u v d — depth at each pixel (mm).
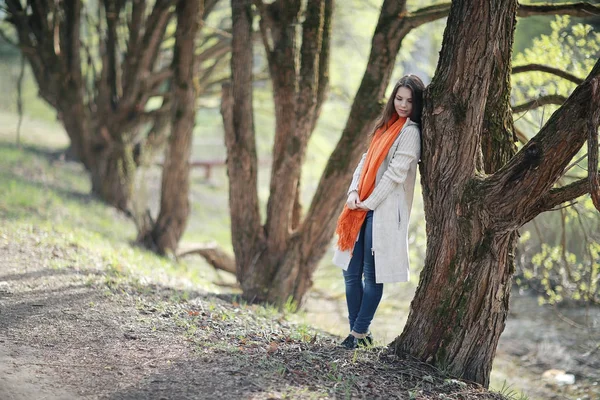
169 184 10391
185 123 10141
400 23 6406
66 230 8148
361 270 4367
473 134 3859
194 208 18328
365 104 6699
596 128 3322
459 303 3965
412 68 13797
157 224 10469
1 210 8617
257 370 3691
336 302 10500
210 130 29734
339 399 3379
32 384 3365
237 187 7508
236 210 7547
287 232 7473
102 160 13852
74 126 13781
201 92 14039
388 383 3730
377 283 4242
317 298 10414
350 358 4066
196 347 4066
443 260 4000
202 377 3547
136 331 4344
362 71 14953
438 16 6176
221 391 3355
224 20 14930
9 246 6586
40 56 13133
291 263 7379
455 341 3990
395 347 4246
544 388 7504
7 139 18969
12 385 3322
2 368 3518
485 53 3771
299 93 7105
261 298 7324
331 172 7008
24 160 15305
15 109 27188
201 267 11828
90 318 4555
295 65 7152
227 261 11172
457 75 3830
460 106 3852
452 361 4012
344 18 13984
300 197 7930
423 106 4047
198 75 14438
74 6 12922
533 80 6848
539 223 8844
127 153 13383
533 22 8781
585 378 7840
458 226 3912
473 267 3906
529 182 3574
